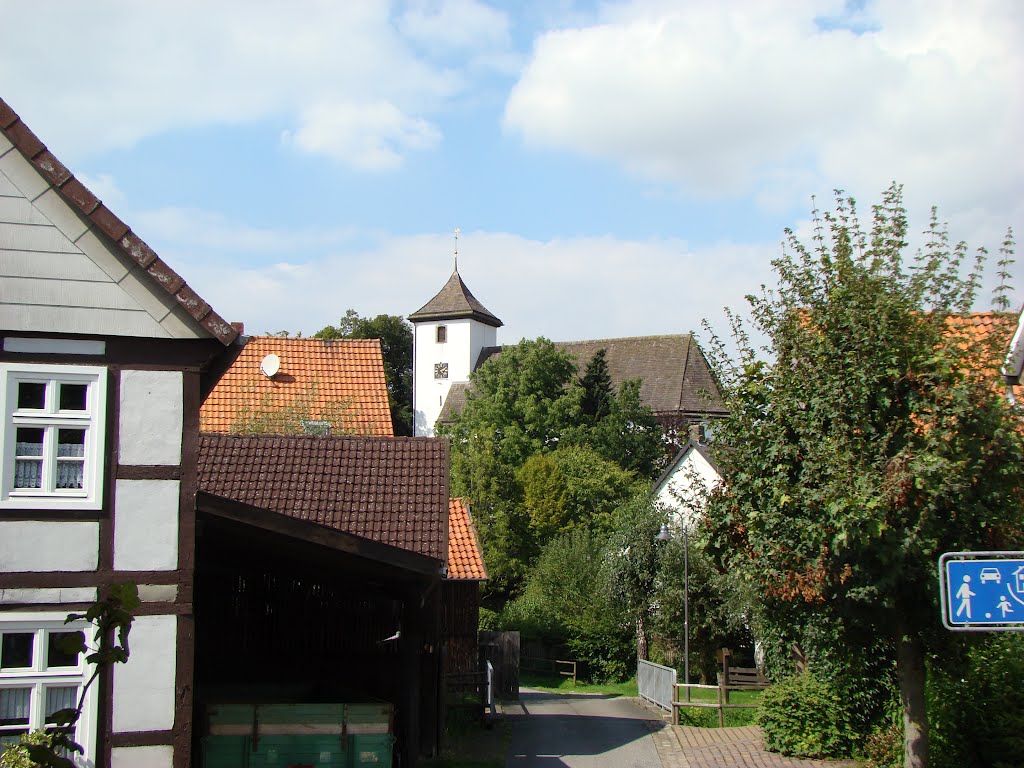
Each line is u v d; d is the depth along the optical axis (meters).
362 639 17.83
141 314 10.19
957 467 11.25
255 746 13.39
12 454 9.81
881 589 11.74
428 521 15.55
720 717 21.61
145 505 9.99
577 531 39.88
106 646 7.57
